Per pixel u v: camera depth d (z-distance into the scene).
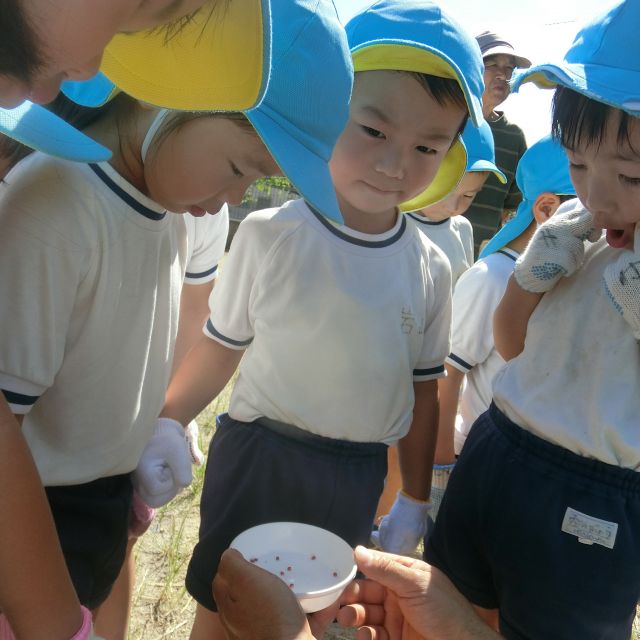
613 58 1.38
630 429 1.50
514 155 4.34
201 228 1.93
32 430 1.41
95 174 1.29
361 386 1.75
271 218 1.81
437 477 2.46
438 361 1.98
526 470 1.62
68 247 1.23
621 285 1.47
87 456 1.46
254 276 1.81
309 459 1.76
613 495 1.53
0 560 0.98
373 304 1.75
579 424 1.56
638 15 1.37
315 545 1.60
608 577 1.53
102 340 1.37
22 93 0.88
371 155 1.69
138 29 0.90
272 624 1.18
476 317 2.38
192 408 1.91
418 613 1.42
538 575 1.58
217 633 1.82
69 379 1.38
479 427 1.81
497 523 1.65
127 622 1.98
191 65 1.15
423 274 1.89
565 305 1.66
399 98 1.64
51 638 1.02
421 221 3.05
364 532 1.85
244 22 1.08
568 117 1.45
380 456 1.86
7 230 1.20
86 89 1.33
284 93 1.22
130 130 1.36
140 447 1.60
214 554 1.80
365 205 1.75
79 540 1.49
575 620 1.56
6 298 1.20
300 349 1.74
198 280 2.04
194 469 3.17
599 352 1.56
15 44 0.80
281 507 1.76
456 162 2.07
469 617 1.45
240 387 1.87
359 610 1.54
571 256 1.66
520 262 1.76
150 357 1.52
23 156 1.36
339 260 1.76
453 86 1.66
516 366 1.74
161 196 1.36
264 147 1.27
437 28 1.67
